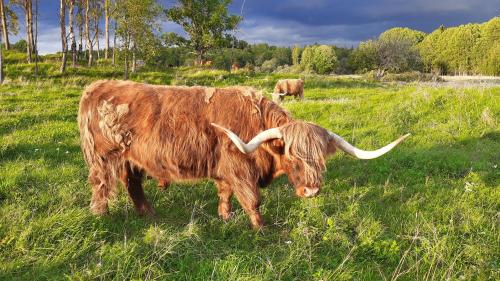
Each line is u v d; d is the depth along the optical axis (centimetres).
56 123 1016
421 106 1011
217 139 465
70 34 2586
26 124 1009
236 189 468
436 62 8400
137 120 471
